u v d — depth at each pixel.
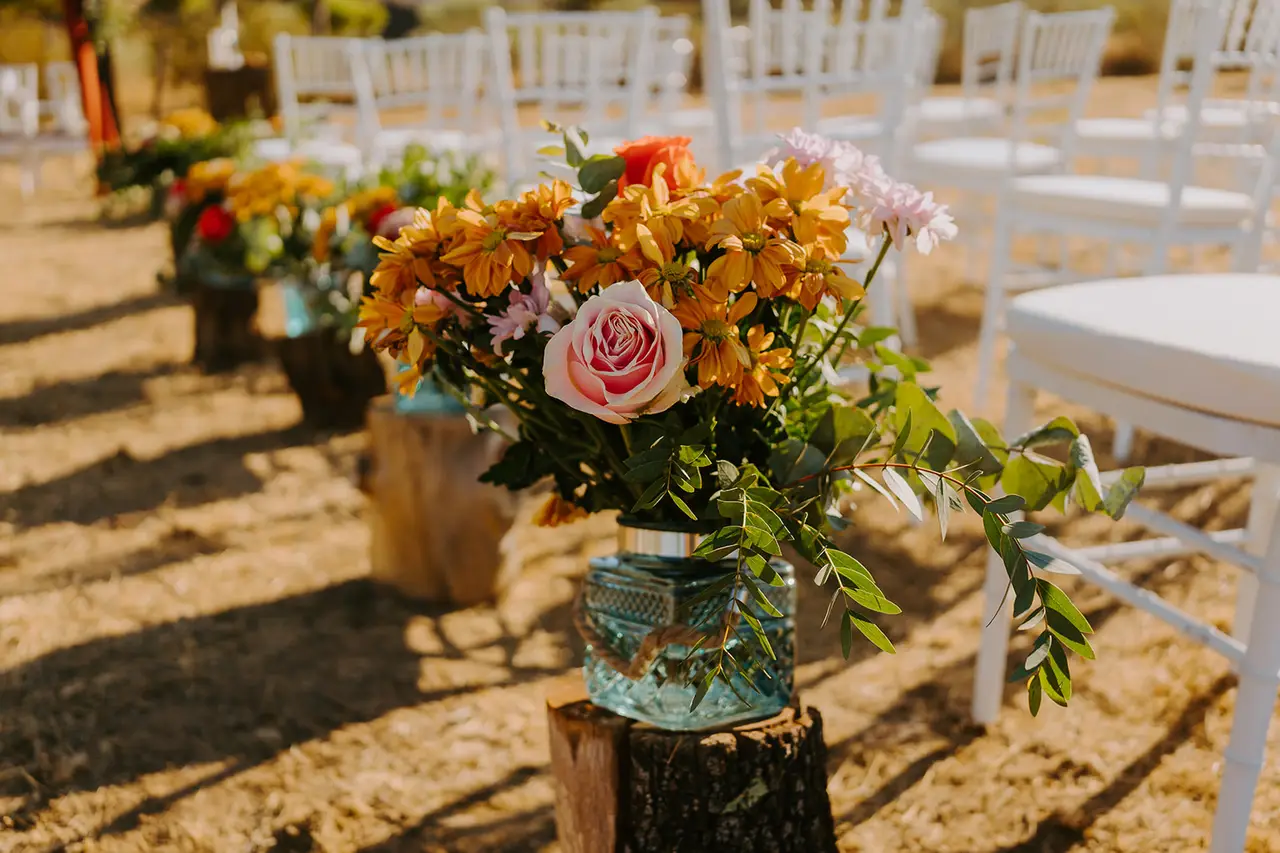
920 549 2.41
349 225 2.89
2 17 9.42
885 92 2.89
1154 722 1.76
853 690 1.88
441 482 2.12
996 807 1.57
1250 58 2.63
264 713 1.82
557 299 1.18
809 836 1.23
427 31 12.89
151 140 4.20
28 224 6.14
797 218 1.01
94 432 3.12
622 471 1.10
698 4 11.71
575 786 1.23
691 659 1.12
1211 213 2.66
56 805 1.58
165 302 4.48
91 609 2.16
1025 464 1.17
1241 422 1.22
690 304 0.98
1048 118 7.19
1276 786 1.59
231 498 2.70
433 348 1.12
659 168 1.03
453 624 2.12
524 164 3.29
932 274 4.74
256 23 9.63
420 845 1.50
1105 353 1.33
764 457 1.14
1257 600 1.26
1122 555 1.79
